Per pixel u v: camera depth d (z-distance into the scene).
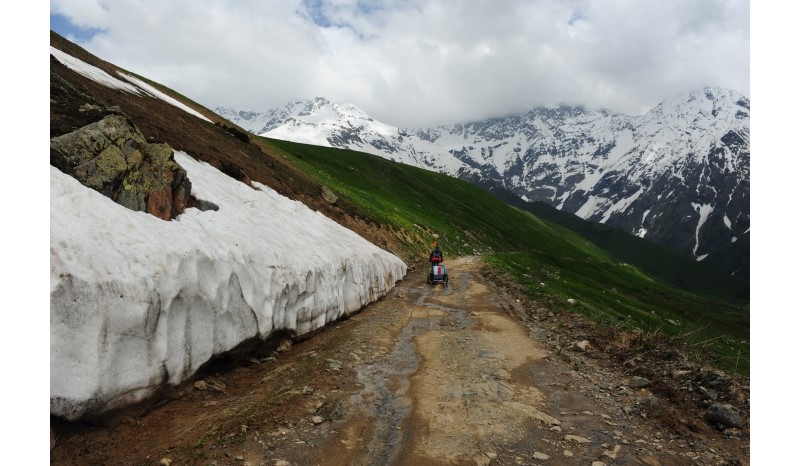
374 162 125.44
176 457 7.00
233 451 7.24
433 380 11.09
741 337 69.88
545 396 10.25
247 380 10.72
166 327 8.65
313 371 11.24
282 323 12.98
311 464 7.12
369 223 41.53
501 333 16.09
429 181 139.25
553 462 7.45
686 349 13.00
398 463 7.33
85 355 6.98
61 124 11.23
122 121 11.41
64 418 6.68
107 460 6.80
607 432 8.52
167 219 11.41
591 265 125.00
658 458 7.65
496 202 154.38
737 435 8.41
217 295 10.33
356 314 19.08
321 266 16.20
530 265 52.31
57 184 8.45
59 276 6.79
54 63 20.98
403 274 32.78
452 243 67.00
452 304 22.11
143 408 8.08
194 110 43.94
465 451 7.71
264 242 13.81
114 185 10.32
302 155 92.44
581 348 13.86
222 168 20.80
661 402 9.83
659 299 97.06
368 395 10.01
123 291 7.75
